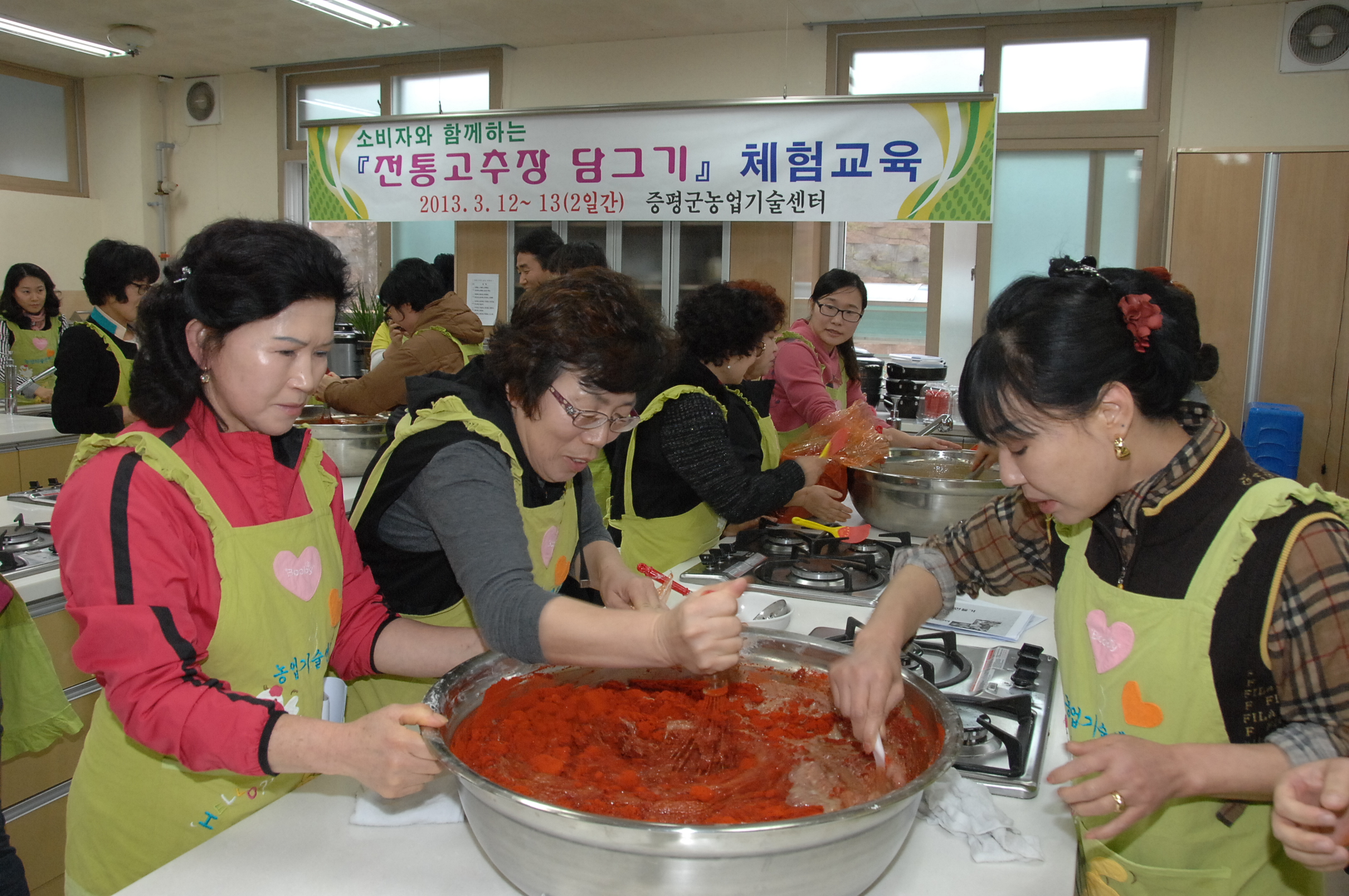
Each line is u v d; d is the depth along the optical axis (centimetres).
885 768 97
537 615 95
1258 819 93
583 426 111
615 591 136
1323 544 83
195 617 101
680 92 514
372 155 477
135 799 109
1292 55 425
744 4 456
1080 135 456
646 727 106
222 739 87
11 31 529
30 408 393
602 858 72
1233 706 89
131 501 94
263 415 98
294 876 87
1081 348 84
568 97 534
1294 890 97
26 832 187
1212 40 436
